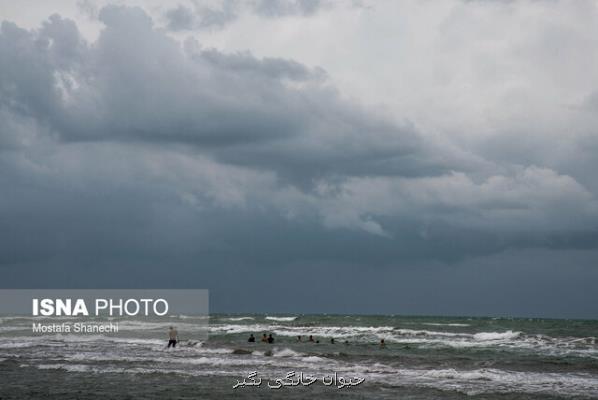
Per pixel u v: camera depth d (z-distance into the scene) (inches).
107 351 1467.8
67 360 1242.0
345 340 2022.6
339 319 4195.4
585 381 987.9
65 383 934.4
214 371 1077.1
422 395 852.6
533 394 863.7
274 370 1099.3
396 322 3671.3
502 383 965.2
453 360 1272.1
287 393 861.2
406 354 1465.3
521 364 1216.2
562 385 944.9
